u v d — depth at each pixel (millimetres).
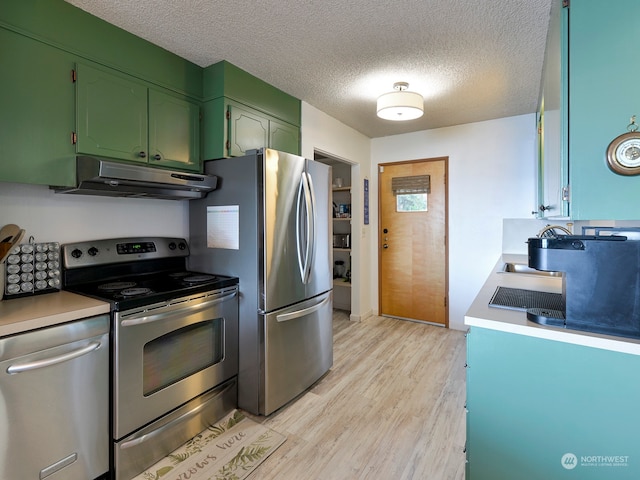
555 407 1136
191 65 2324
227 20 1856
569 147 1235
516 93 2848
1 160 1498
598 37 1184
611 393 1051
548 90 1808
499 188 3562
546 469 1160
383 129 3928
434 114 3389
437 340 3473
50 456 1380
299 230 2340
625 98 1149
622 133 1154
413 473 1660
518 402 1196
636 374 1015
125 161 1943
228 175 2250
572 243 1134
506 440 1223
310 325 2484
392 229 4219
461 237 3779
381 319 4203
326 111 3330
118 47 1910
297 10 1768
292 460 1759
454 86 2719
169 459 1768
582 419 1096
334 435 1963
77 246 1921
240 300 2207
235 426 2057
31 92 1580
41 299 1627
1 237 1595
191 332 1943
